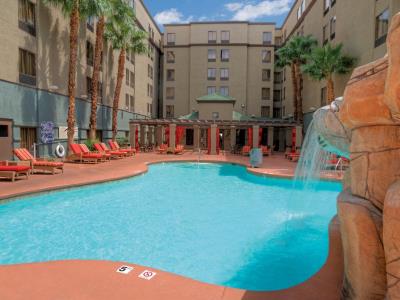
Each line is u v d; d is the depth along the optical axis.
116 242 6.25
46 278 3.73
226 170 17.38
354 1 21.12
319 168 7.04
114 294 3.39
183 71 44.06
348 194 3.20
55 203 9.30
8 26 15.34
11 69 15.63
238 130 37.09
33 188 9.40
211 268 5.16
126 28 25.30
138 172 13.77
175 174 15.78
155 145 33.34
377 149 2.78
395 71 2.25
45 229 6.97
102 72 26.73
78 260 4.29
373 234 2.64
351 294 2.97
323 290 3.52
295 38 28.95
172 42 44.22
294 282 4.72
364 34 19.80
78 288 3.51
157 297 3.36
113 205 9.17
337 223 5.14
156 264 5.29
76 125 22.31
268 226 7.35
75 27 17.95
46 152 18.70
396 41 2.27
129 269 4.02
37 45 17.56
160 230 7.01
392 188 2.40
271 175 13.53
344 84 22.62
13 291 3.42
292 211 8.66
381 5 17.78
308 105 30.52
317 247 6.07
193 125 29.17
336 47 21.88
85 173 13.19
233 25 42.66
